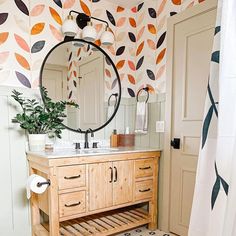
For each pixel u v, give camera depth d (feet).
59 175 5.10
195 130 6.15
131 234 6.64
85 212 5.48
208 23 5.83
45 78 6.54
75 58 7.09
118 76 8.02
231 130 3.02
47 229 5.80
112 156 5.89
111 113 7.88
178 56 6.63
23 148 6.16
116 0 7.72
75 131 7.04
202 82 6.00
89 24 7.07
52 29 6.65
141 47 8.04
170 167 6.78
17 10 6.13
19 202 6.12
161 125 7.11
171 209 6.75
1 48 5.92
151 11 7.56
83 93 7.24
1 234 5.90
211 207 3.19
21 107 6.11
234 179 2.82
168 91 6.86
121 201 6.12
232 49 3.03
